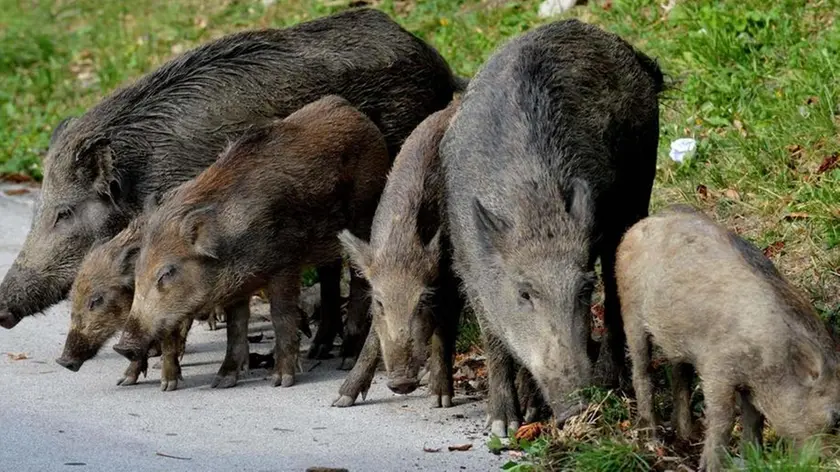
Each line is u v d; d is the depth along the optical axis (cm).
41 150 3638
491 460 1794
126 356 2141
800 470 1496
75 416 2036
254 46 2442
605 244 2059
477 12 3609
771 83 2834
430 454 1820
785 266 2266
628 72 2086
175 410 2059
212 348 2441
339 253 2297
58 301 2422
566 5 3450
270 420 1994
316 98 2428
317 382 2197
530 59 1995
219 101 2395
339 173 2250
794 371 1542
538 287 1758
